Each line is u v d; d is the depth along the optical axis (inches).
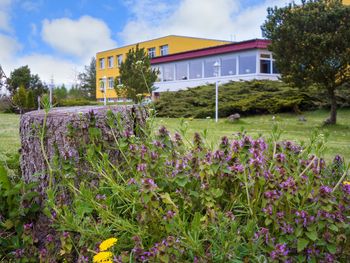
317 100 577.3
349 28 391.5
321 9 412.2
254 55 780.6
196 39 1322.6
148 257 47.8
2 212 71.6
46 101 68.1
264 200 54.3
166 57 997.8
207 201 57.5
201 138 70.0
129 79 550.0
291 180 53.5
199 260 48.7
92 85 1962.4
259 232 50.8
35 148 74.0
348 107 567.5
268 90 651.5
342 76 419.5
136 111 81.0
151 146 65.6
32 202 71.6
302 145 73.5
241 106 592.4
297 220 50.4
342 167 69.8
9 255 66.7
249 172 58.7
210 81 865.5
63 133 71.4
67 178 66.5
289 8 428.1
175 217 51.9
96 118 73.4
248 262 50.5
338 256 53.7
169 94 733.9
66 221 54.1
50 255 61.1
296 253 51.9
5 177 72.1
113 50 1478.8
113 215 56.8
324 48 401.4
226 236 51.4
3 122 438.3
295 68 420.5
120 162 73.0
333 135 335.9
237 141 63.1
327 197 51.0
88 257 55.8
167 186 61.1
